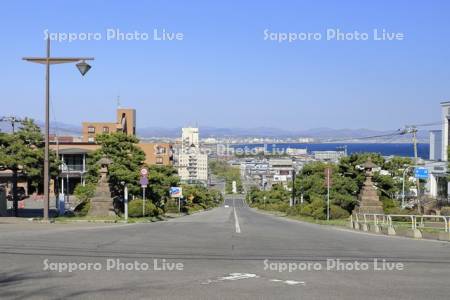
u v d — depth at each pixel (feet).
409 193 218.38
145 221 125.39
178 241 61.87
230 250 52.90
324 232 90.74
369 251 54.49
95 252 48.34
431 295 30.50
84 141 342.85
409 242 68.39
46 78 88.17
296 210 210.59
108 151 146.61
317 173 205.77
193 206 337.93
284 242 63.72
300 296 29.68
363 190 139.33
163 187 175.11
